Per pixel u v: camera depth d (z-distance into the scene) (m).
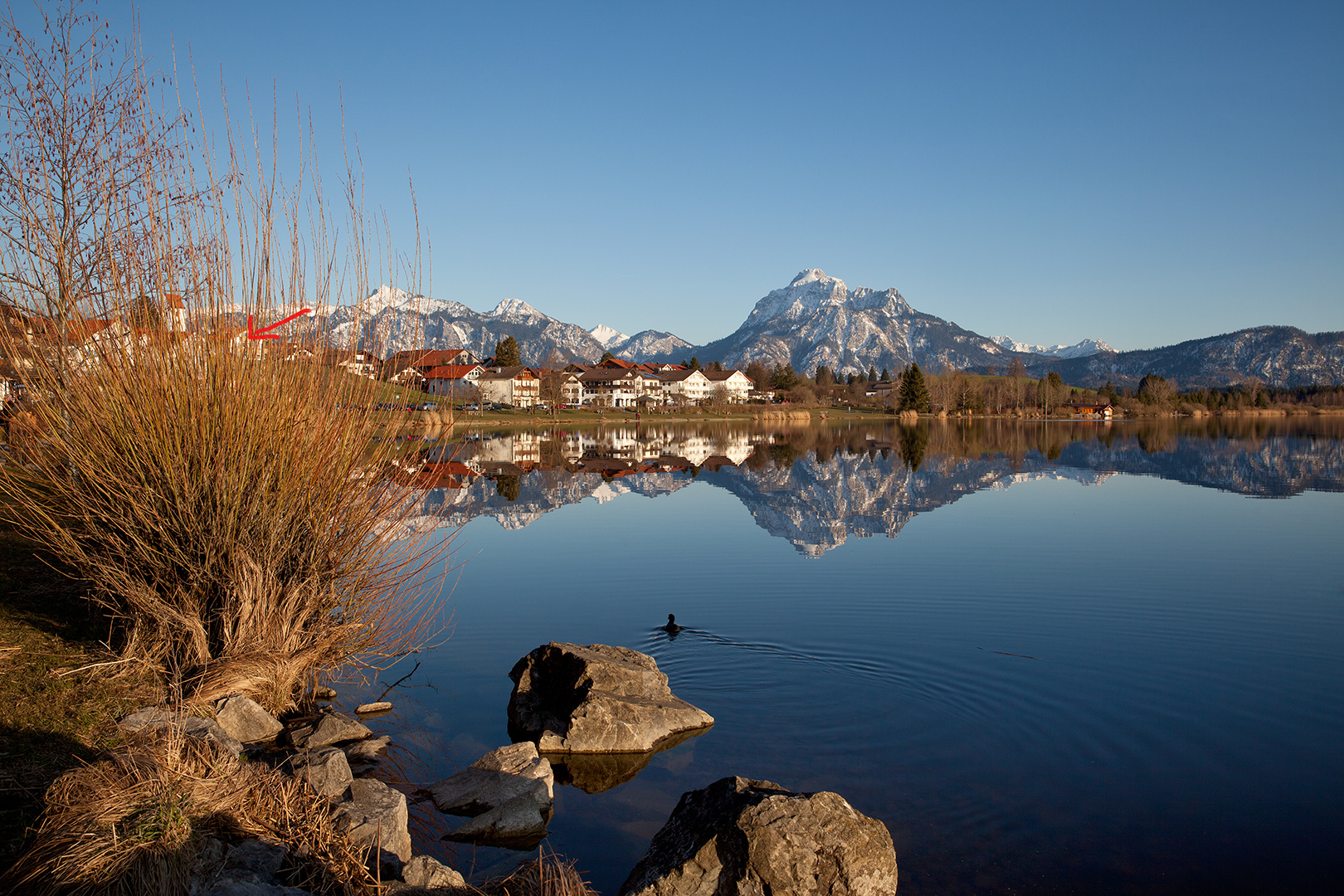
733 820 5.86
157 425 8.62
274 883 5.35
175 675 8.61
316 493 9.54
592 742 8.88
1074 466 45.34
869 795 7.83
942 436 79.50
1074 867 6.61
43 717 7.27
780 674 11.24
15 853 5.19
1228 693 10.52
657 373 160.38
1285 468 44.03
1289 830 7.23
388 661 11.82
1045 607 14.78
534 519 25.88
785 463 47.53
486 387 103.50
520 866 6.36
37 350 8.33
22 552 12.05
